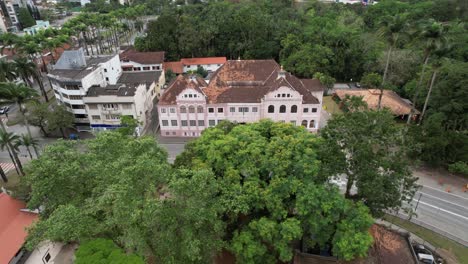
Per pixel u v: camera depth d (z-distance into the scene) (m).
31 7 190.38
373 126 40.47
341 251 35.06
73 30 120.81
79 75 79.31
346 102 66.94
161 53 116.69
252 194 37.53
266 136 48.53
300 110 72.69
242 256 37.41
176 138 77.50
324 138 43.44
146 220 28.80
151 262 35.59
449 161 59.03
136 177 31.75
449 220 49.78
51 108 82.00
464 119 66.31
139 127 78.19
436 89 71.75
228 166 41.12
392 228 47.44
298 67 103.50
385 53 100.25
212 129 50.78
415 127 61.25
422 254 42.47
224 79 83.44
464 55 91.25
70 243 45.59
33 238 30.75
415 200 54.09
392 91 89.69
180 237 33.00
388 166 38.88
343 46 109.62
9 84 61.16
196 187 32.53
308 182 37.34
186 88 71.44
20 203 46.94
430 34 61.28
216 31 123.81
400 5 144.00
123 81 96.00
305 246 42.03
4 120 87.56
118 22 154.12
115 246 30.64
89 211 31.39
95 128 79.31
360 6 170.75
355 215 36.28
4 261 39.72
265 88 74.69
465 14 121.81
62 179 33.91
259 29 122.19
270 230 35.34
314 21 139.00
